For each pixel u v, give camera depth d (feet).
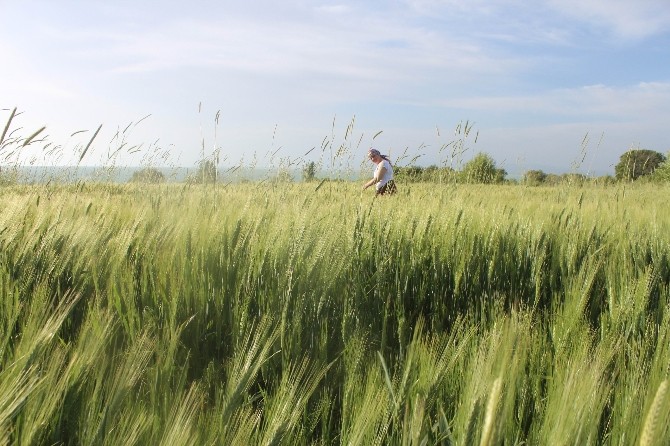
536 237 12.01
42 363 5.69
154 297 8.46
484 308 9.87
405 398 5.94
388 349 8.43
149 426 5.09
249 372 6.02
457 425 5.39
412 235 11.70
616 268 11.81
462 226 12.28
